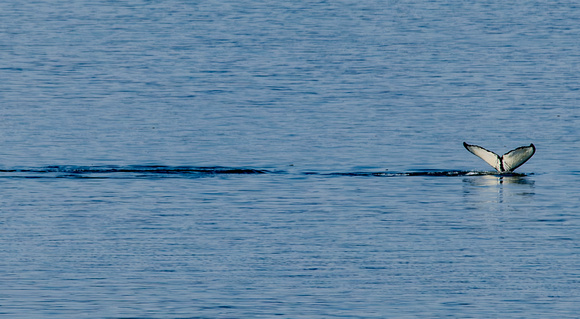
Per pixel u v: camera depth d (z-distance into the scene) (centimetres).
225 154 13950
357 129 15775
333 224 10306
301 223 10350
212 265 8856
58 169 12950
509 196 11600
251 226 10219
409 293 8138
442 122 16350
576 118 16600
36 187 11950
